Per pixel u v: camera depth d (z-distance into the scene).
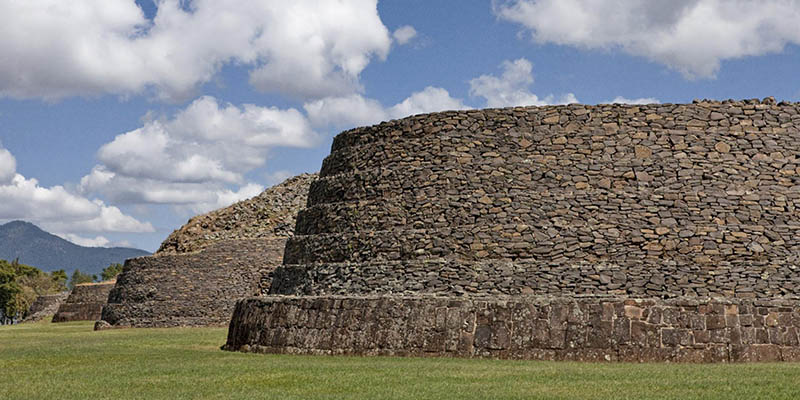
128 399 17.41
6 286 117.44
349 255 31.16
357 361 22.77
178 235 62.28
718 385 17.52
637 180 29.14
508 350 22.83
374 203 31.55
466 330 23.42
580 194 29.11
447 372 20.00
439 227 29.84
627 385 17.84
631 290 27.17
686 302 22.48
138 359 25.55
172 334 40.72
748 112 30.08
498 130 30.69
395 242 30.12
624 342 22.19
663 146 29.53
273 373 20.58
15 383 20.22
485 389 17.61
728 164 29.28
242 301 28.94
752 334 22.05
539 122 30.48
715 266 27.47
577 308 22.78
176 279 54.62
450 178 30.42
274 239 55.03
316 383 18.91
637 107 30.14
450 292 28.14
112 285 75.69
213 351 28.20
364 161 33.03
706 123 29.89
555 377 19.08
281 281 33.59
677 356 21.91
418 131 31.80
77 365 24.25
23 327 61.03
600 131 29.98
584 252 28.28
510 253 28.66
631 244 28.19
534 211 29.14
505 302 23.41
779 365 20.52
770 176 29.14
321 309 25.73
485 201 29.67
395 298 24.62
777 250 27.75
